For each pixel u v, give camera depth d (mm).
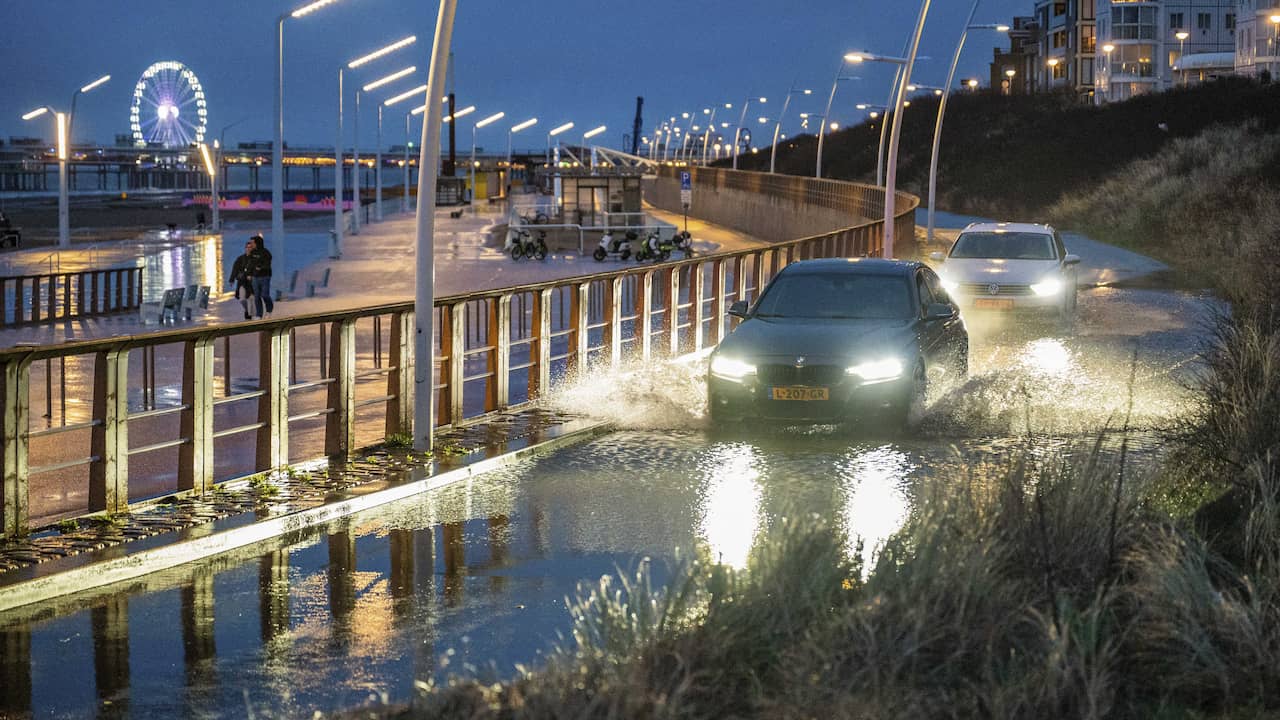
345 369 12242
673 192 142250
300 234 92500
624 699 4840
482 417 14500
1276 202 35812
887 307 14617
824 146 137250
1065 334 21828
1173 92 78188
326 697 6254
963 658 5594
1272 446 9078
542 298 15914
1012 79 143125
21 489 9156
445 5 12195
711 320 22094
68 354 9336
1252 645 5641
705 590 5996
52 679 6555
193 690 6383
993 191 81125
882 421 13289
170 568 8734
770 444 12930
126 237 91688
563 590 8008
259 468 11367
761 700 5094
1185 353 18938
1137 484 8188
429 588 8125
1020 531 6832
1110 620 6055
